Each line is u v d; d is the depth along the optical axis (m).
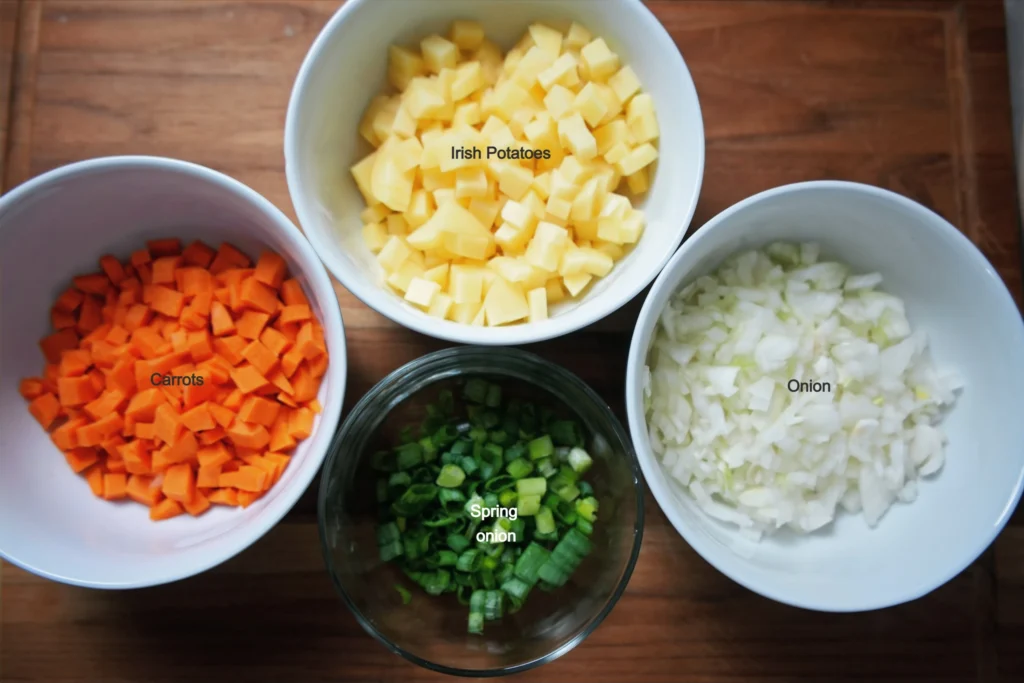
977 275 0.87
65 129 1.03
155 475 0.93
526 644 1.01
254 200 0.85
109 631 0.98
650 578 1.00
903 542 0.92
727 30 1.07
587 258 0.91
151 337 0.93
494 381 1.04
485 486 0.97
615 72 0.96
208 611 0.99
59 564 0.85
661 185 0.94
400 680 0.99
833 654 1.00
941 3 1.08
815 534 0.95
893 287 0.98
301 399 0.93
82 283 0.95
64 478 0.94
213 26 1.04
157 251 0.98
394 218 0.97
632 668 1.00
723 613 1.00
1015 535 1.02
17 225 0.87
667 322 0.92
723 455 0.92
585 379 1.03
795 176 1.05
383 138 0.97
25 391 0.94
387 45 0.96
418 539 0.97
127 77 1.03
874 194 0.86
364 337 1.02
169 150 1.03
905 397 0.95
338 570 0.98
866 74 1.07
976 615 1.01
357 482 1.03
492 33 1.00
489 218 0.95
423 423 1.02
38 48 1.03
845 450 0.92
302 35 1.04
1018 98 1.08
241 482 0.90
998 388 0.89
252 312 0.93
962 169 1.07
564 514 0.99
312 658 0.99
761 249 0.98
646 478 0.81
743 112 1.06
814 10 1.08
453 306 0.92
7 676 0.97
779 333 0.92
